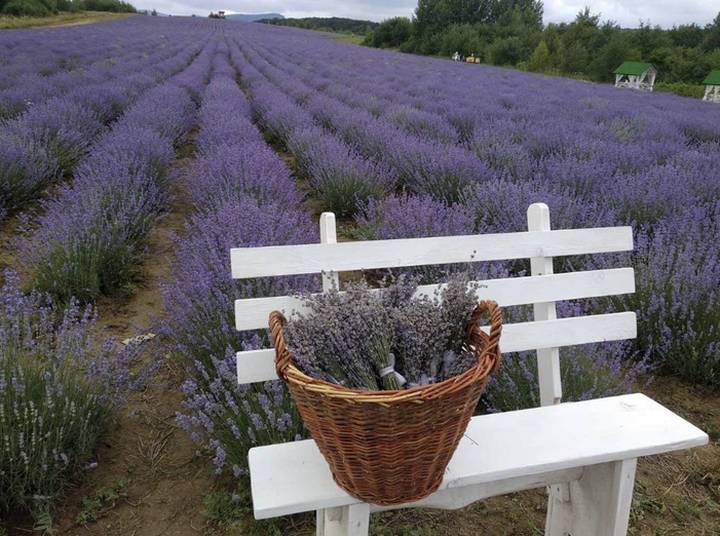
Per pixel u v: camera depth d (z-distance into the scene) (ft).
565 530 5.56
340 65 67.51
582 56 126.72
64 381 6.63
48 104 22.56
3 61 43.93
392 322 4.19
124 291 11.51
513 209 12.55
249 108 33.17
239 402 6.81
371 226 13.93
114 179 13.62
